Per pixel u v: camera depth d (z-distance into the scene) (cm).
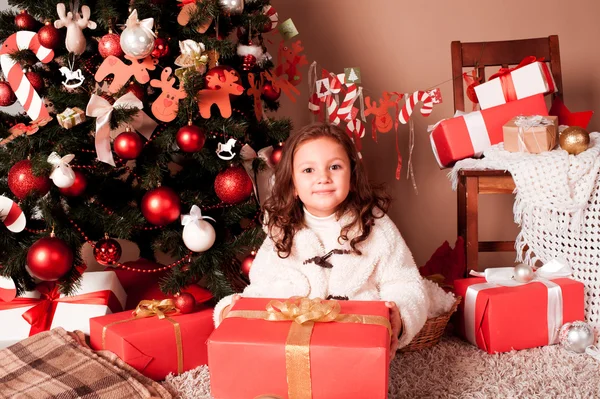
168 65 162
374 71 230
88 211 155
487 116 181
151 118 161
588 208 158
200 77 148
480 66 202
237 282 181
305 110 230
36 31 158
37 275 144
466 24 230
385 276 140
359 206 140
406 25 229
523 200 163
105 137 147
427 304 137
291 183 139
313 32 227
